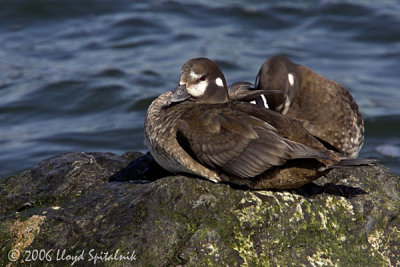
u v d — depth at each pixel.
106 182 9.77
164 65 21.78
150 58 22.44
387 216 9.08
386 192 9.47
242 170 8.02
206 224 8.06
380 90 20.34
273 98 11.41
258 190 8.55
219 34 24.83
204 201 8.19
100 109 19.06
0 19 25.22
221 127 8.24
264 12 26.61
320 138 11.94
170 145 8.48
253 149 7.99
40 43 23.78
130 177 9.91
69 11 26.03
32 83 20.22
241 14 26.58
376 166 9.88
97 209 8.76
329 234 8.66
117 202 8.64
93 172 9.84
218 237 8.01
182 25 25.55
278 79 11.50
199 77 9.39
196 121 8.41
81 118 18.67
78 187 9.61
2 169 15.21
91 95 19.58
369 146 17.25
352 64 22.33
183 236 8.01
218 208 8.19
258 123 8.26
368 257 8.77
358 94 19.91
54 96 19.53
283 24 25.77
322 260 8.43
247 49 23.25
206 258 7.87
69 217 8.77
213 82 9.47
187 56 22.39
